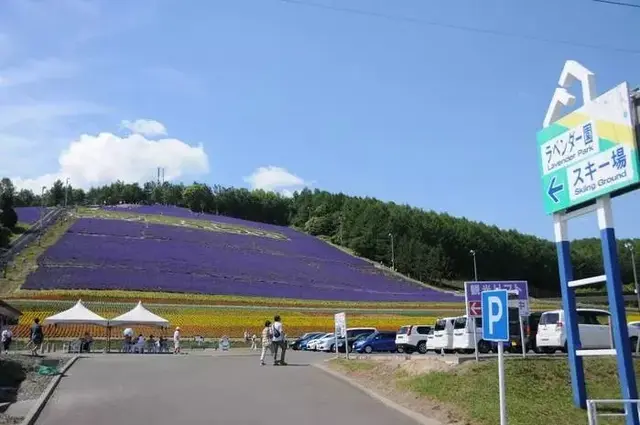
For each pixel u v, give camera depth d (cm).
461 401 1270
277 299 5825
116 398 1420
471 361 1589
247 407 1312
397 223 11819
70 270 5647
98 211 10125
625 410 1009
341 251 10619
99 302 4769
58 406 1312
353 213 13275
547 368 1452
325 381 1738
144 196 15450
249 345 4375
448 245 11981
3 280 5094
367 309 5856
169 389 1569
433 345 2819
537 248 12738
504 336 860
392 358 2083
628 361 1004
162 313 4694
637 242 9719
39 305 4391
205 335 4472
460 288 10044
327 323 4988
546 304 7412
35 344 2816
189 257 7069
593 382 1401
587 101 1094
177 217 10400
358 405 1340
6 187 13525
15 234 7738
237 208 15175
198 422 1151
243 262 7369
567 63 1152
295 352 3753
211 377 1830
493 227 13900
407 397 1416
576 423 1081
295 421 1168
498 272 12175
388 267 10481
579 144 1113
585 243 12662
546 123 1216
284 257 8406
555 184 1186
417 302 6656
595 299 7275
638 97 995
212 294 5572
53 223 8500
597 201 1077
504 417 871
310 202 15375
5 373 1816
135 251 6906
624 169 999
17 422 1110
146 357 2683
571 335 1186
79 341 3644
